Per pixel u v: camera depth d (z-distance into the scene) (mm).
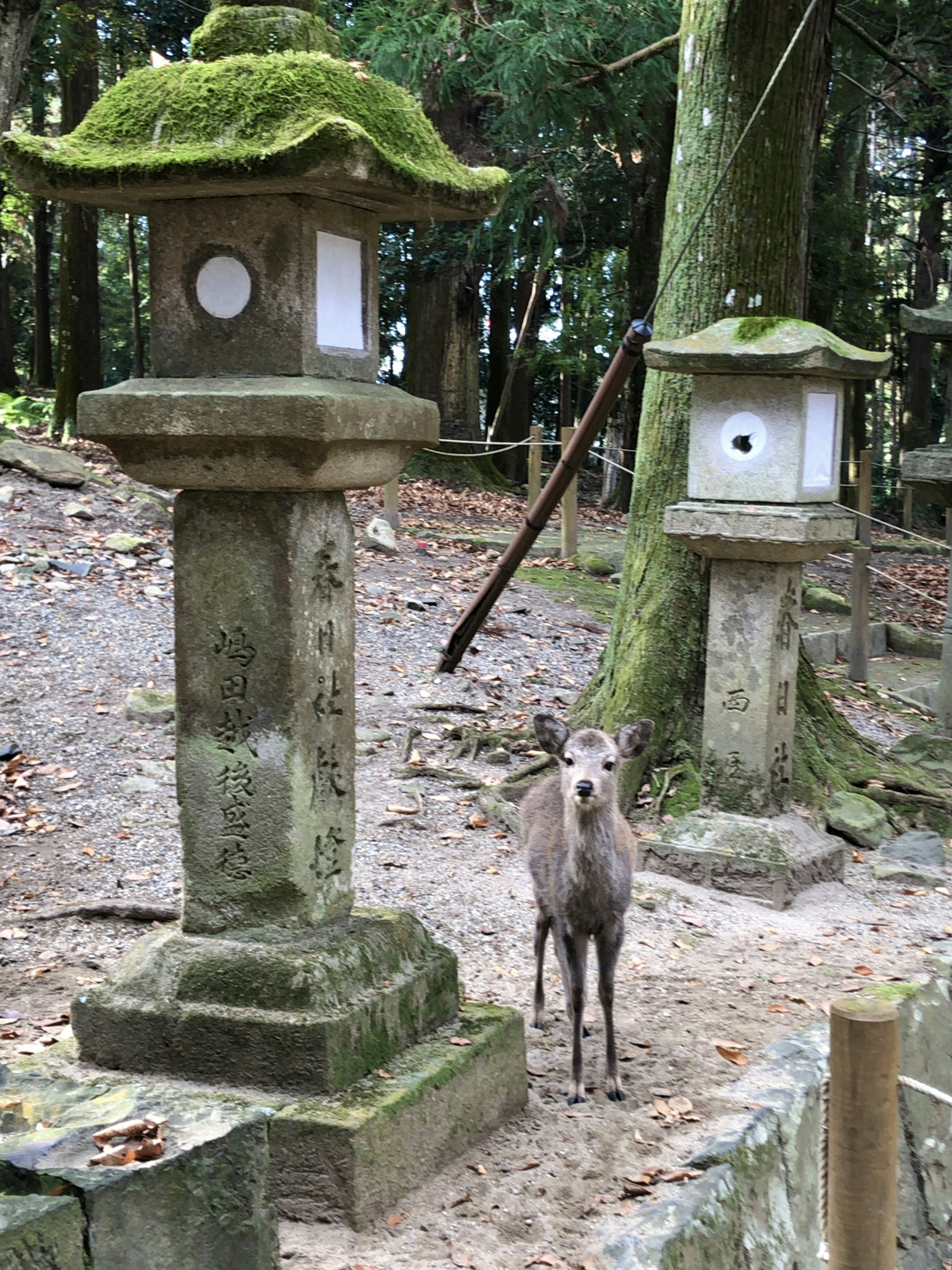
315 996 3770
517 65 11719
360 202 4031
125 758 7477
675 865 6961
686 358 6590
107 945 5477
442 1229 3574
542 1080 4645
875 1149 3422
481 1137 4113
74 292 17844
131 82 3900
